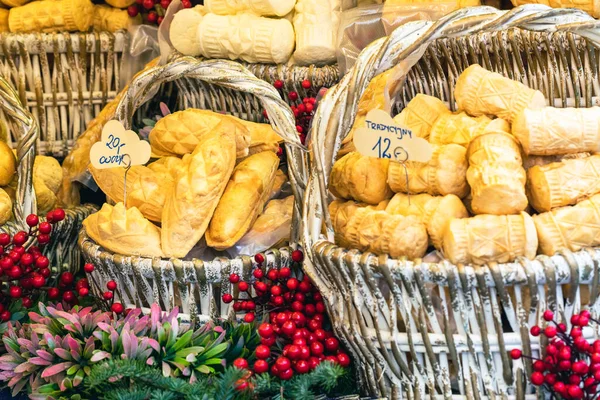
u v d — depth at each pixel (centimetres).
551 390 108
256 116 178
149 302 137
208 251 145
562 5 147
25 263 137
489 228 111
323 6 173
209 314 135
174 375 120
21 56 188
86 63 195
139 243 137
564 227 112
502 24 120
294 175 136
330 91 125
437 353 113
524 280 106
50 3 191
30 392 126
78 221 177
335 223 136
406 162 127
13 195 167
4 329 136
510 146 119
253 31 172
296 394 113
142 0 204
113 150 145
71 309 138
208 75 140
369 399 122
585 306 111
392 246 118
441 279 108
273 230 144
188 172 140
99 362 122
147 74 149
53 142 198
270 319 133
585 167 117
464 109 134
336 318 123
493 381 112
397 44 123
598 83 142
